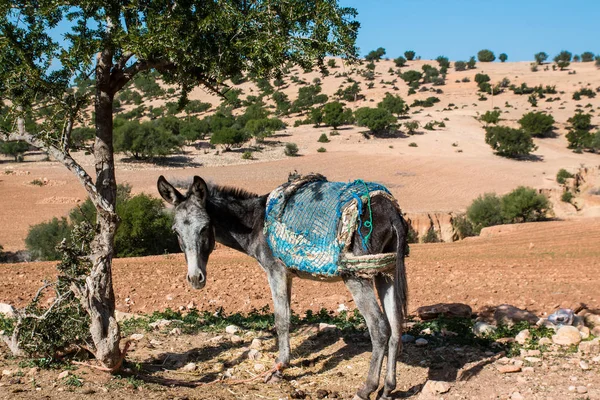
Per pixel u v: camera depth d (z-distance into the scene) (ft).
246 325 30.32
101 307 19.99
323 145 317.42
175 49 19.56
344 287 44.39
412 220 137.49
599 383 19.79
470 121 395.55
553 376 20.71
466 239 92.22
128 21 20.62
